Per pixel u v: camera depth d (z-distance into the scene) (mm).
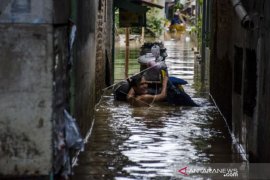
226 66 11062
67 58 7098
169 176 7453
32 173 6336
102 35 13805
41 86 6211
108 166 7902
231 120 10086
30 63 6184
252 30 7875
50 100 6227
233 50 9906
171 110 12492
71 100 7480
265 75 6867
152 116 11758
